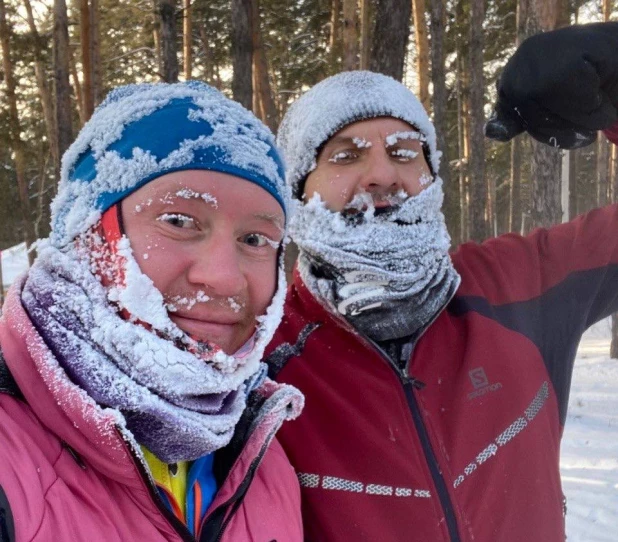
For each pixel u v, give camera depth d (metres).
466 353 0.65
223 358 0.38
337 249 0.62
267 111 5.38
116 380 0.35
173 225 0.38
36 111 7.92
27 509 0.32
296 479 0.53
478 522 0.58
